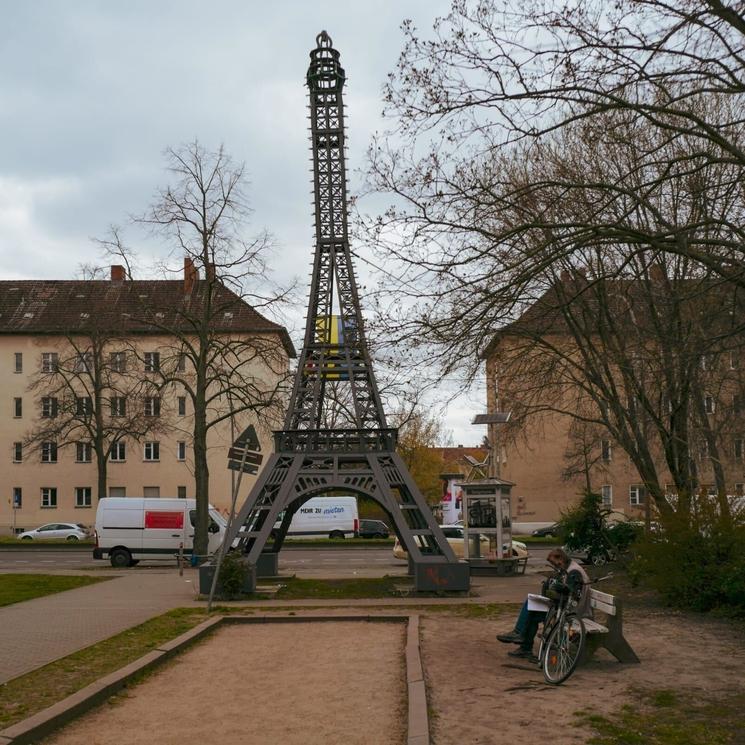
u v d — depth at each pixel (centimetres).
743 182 1437
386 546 5316
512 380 2591
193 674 1216
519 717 898
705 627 1512
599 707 934
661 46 1115
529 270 1197
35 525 7031
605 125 1301
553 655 1103
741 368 2270
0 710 945
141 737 873
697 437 2653
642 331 1864
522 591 2428
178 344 5719
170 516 3875
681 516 1794
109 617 1823
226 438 6838
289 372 3825
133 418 5481
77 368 6147
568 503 6262
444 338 1261
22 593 2397
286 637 1588
